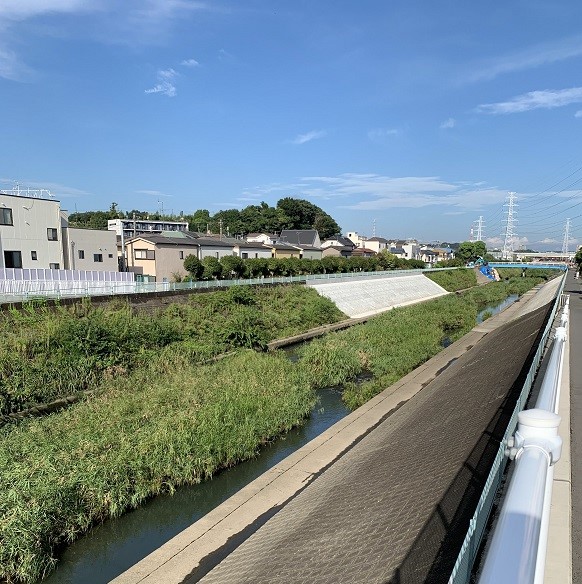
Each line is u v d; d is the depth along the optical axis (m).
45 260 28.17
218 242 44.75
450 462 6.91
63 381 13.09
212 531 7.31
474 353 18.36
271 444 11.66
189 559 6.68
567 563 3.40
